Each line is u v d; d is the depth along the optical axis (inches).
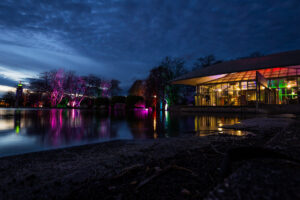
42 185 70.9
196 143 144.2
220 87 939.3
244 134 187.0
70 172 86.3
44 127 287.4
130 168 83.5
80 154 121.6
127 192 61.1
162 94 1412.4
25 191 66.0
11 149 141.2
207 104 989.8
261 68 685.9
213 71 855.7
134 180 72.3
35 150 138.2
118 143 161.2
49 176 81.4
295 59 671.1
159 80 1405.0
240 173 41.8
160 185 64.9
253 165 47.4
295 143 78.0
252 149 54.4
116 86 2153.1
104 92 2071.9
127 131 243.9
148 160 100.7
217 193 33.1
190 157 102.3
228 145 132.7
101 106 1695.4
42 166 96.2
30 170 89.9
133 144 155.7
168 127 288.2
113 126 303.1
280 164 47.5
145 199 55.1
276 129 206.8
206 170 77.6
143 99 1592.0
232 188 34.2
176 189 60.9
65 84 1873.8
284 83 817.5
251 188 33.1
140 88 1637.6
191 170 78.4
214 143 142.3
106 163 97.5
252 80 822.5
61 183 72.2
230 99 890.1
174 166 81.7
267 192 30.9
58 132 235.1
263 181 36.0
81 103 1979.6
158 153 116.0
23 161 105.6
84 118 489.1
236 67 797.9
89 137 198.7
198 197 53.7
